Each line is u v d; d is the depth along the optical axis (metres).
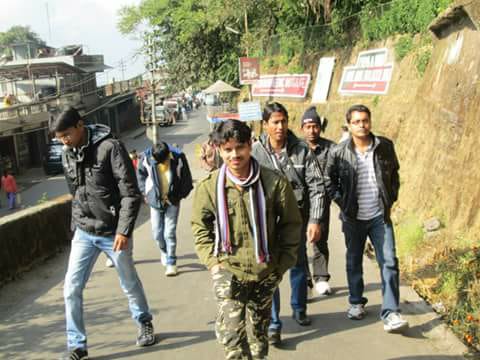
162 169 6.84
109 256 4.55
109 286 6.65
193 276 6.93
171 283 6.69
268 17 27.97
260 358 3.78
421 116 9.59
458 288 5.28
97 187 4.35
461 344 4.39
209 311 5.61
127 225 4.34
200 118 62.59
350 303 5.16
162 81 39.44
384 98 13.27
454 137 7.39
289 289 6.11
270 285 3.66
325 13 20.67
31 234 7.81
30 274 7.46
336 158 4.69
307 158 4.63
